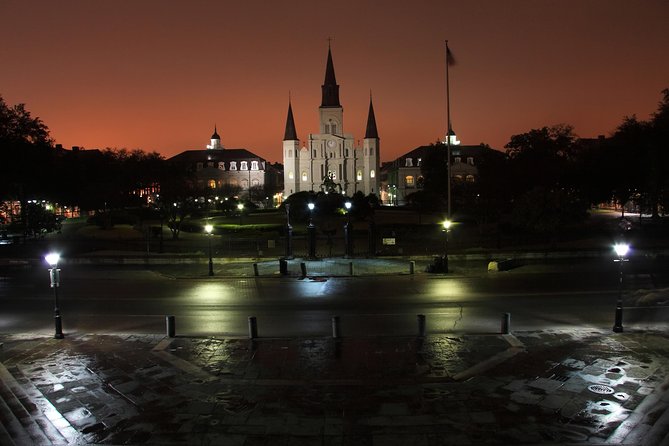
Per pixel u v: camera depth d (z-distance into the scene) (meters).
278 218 72.75
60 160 75.25
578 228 51.94
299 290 27.70
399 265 35.25
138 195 105.38
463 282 29.31
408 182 125.81
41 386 13.64
